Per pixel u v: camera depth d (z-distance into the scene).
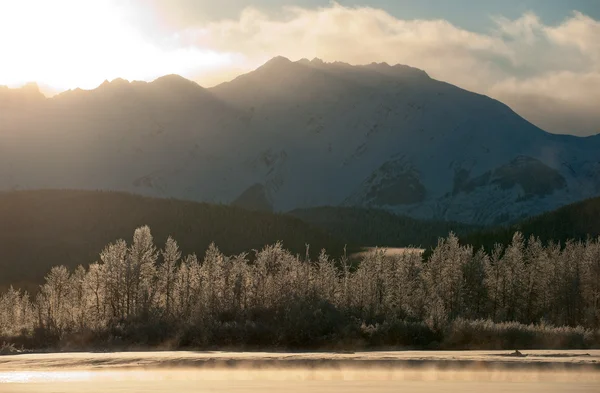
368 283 97.06
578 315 96.69
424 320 75.69
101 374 45.19
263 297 85.56
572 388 38.19
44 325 86.69
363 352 57.91
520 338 65.06
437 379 42.59
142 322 81.62
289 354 53.25
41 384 40.78
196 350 67.00
